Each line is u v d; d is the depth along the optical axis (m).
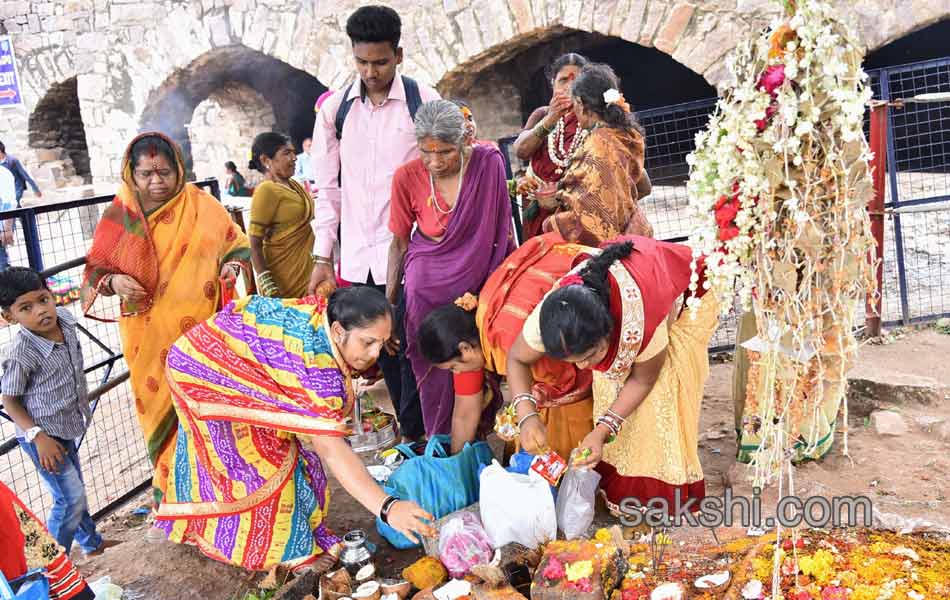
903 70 5.02
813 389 2.48
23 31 15.15
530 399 2.94
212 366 2.81
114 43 14.30
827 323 2.31
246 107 15.16
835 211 2.12
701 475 3.19
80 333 7.51
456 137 3.35
